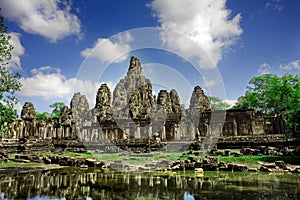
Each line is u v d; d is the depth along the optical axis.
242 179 15.16
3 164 23.56
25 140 38.91
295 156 22.88
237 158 23.72
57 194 11.36
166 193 11.45
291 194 10.86
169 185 13.45
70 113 50.19
